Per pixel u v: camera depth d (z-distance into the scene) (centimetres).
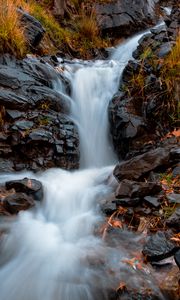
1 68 470
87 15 833
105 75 564
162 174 366
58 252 283
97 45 782
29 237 303
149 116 470
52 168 419
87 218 327
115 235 301
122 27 830
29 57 537
